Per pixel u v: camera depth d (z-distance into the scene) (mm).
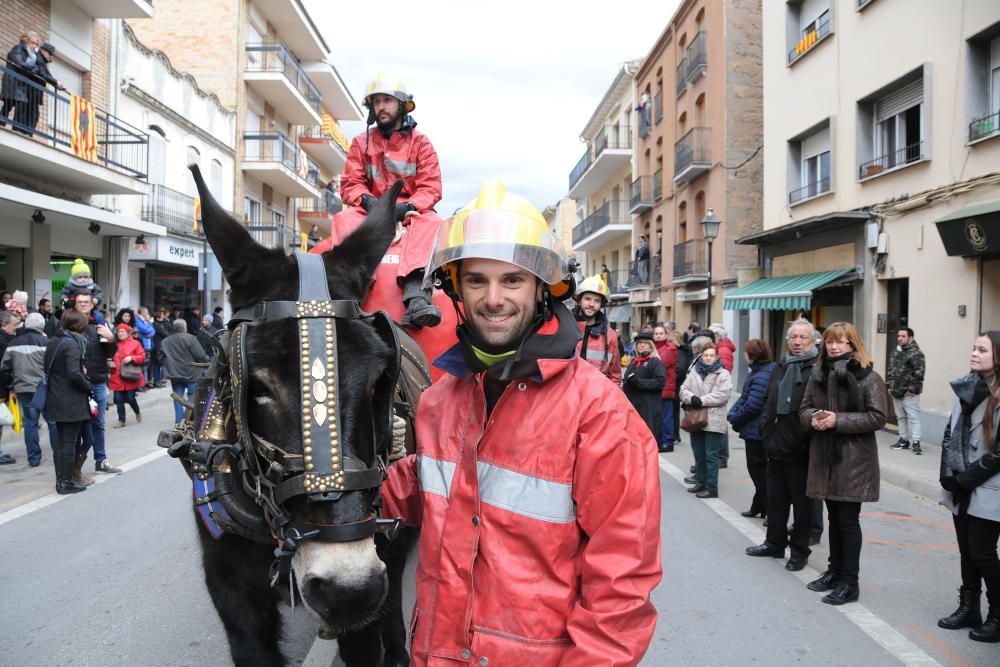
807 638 4242
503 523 1819
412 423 3021
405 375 3166
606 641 1689
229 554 2508
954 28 10938
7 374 8516
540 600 1781
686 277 23172
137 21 24484
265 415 2039
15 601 4617
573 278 1997
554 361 1844
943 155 11211
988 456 4016
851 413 4668
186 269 20141
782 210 16922
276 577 2107
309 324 2119
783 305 15531
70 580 4988
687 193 24781
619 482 1771
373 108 4367
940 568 5598
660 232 29109
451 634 1852
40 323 8680
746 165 21141
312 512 1938
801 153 16547
